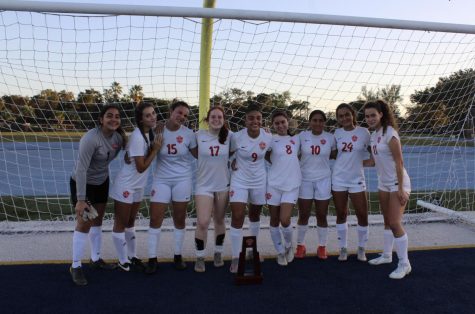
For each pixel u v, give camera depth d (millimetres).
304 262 4219
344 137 4082
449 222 5855
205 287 3559
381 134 3801
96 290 3484
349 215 6168
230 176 3982
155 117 3693
